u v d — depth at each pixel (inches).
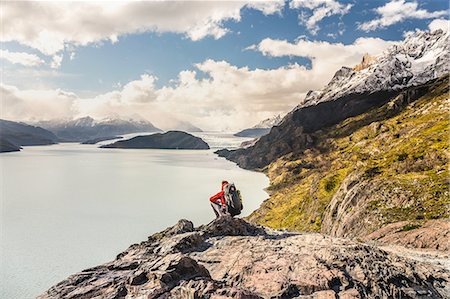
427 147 2945.4
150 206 6717.5
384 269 535.5
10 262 3661.4
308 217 3533.5
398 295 477.7
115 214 6038.4
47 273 3368.6
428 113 6904.5
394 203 1856.5
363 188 2304.4
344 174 3779.5
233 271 546.0
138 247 727.7
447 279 546.3
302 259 569.6
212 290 446.9
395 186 2022.6
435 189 1795.0
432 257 749.3
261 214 4901.6
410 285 512.4
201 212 6107.3
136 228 5073.8
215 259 605.0
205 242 713.6
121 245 4244.6
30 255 3878.0
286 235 799.1
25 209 6545.3
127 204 6939.0
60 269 3474.4
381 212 1839.3
